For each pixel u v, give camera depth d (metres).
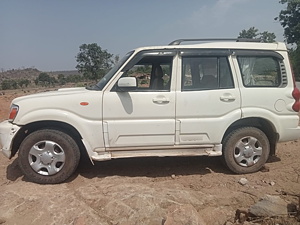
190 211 2.65
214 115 3.86
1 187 3.61
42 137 3.63
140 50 3.79
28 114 3.58
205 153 3.91
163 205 2.97
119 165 4.50
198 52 3.85
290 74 4.07
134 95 3.71
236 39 4.09
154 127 3.75
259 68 4.02
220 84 3.90
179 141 3.85
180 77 3.81
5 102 15.19
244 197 3.29
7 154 3.65
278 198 2.94
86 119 3.68
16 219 2.84
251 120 4.10
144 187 3.44
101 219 2.79
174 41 3.97
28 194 3.31
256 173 4.11
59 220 2.78
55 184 3.70
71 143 3.69
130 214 2.82
